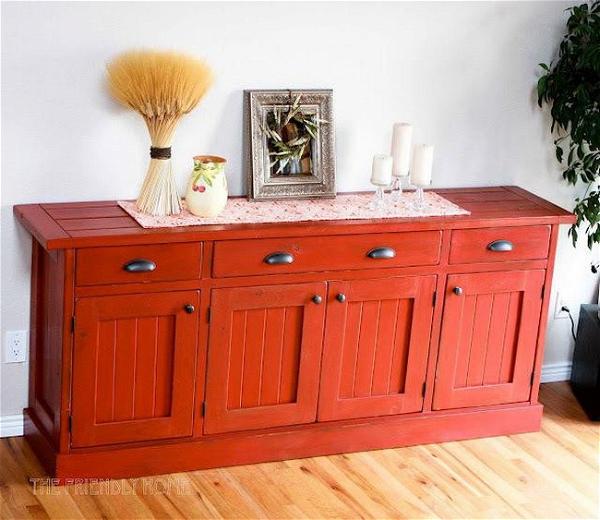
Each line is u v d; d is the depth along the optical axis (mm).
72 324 2986
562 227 4027
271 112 3400
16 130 3139
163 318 3094
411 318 3402
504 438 3627
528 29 3723
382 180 3422
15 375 3338
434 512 3125
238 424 3271
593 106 3701
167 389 3162
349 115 3555
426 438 3527
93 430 3096
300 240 3184
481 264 3441
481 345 3535
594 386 3820
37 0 3055
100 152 3258
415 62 3592
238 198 3436
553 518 3152
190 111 3180
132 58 3080
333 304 3279
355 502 3143
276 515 3041
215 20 3281
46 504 3004
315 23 3412
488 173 3838
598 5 3744
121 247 2979
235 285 3146
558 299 4109
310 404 3346
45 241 2877
